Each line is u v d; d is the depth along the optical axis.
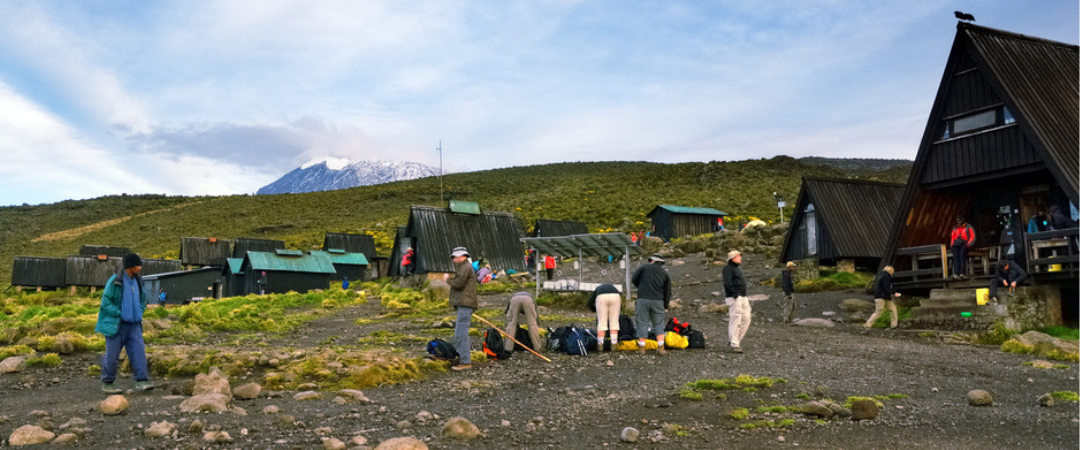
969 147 20.28
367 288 47.03
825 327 19.52
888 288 19.36
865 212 31.20
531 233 52.88
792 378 10.30
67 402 8.53
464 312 11.43
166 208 126.25
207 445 6.13
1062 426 7.38
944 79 20.94
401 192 120.19
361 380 9.71
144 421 7.21
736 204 81.69
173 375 10.62
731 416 7.66
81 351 13.29
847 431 7.05
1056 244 18.23
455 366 11.38
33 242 105.25
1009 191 21.28
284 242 77.62
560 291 25.02
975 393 8.58
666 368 11.32
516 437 6.67
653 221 59.97
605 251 24.69
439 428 7.01
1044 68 19.78
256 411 7.86
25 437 6.17
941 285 20.45
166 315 19.12
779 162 110.88
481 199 110.06
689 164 114.00
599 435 6.79
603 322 13.30
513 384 9.91
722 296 26.34
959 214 22.47
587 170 135.75
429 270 39.53
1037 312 17.95
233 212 115.12
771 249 38.16
